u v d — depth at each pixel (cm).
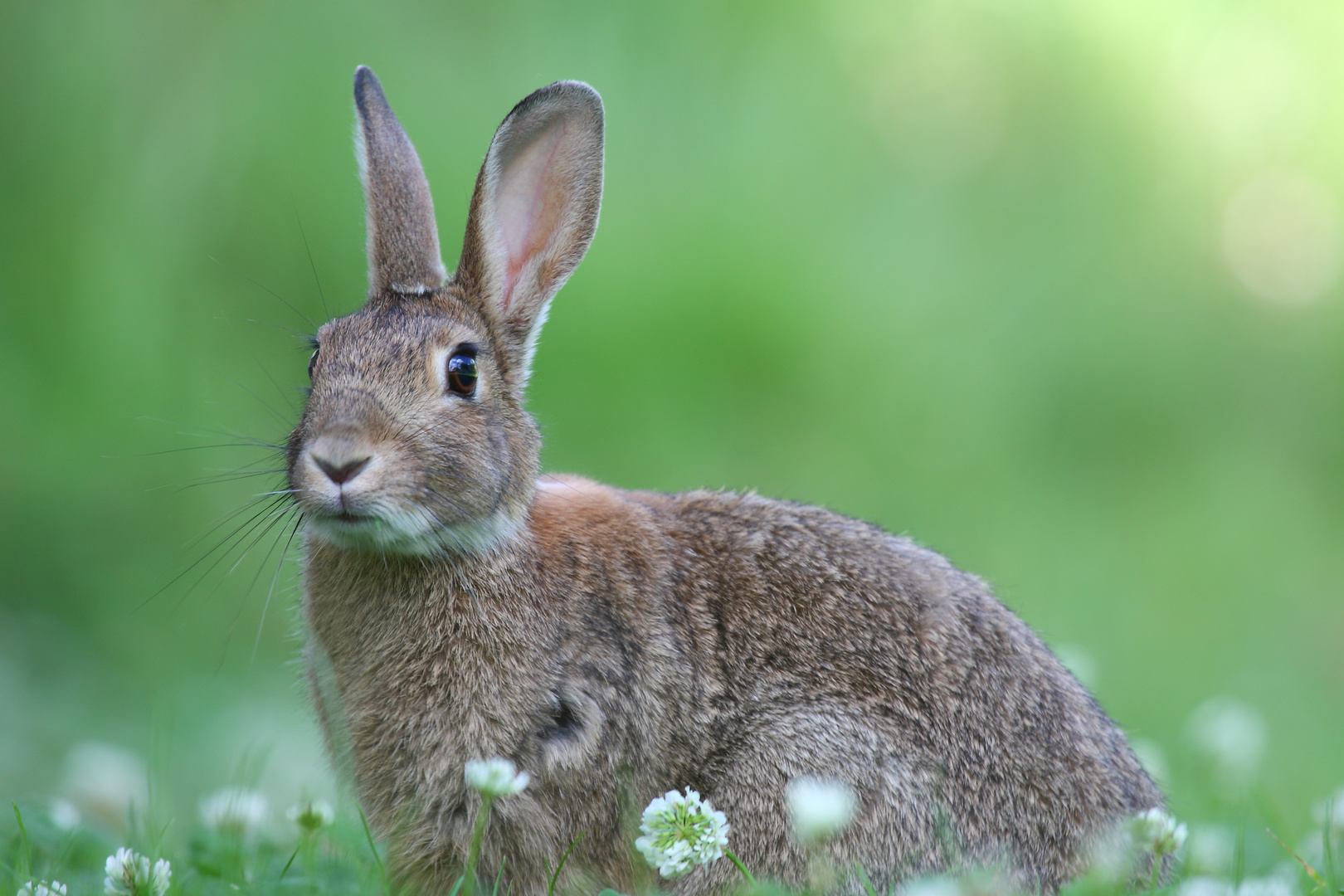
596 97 724
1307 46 1714
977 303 1650
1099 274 1695
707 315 1521
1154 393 1695
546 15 1518
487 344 677
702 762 660
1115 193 1688
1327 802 713
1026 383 1655
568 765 637
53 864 695
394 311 672
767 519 718
